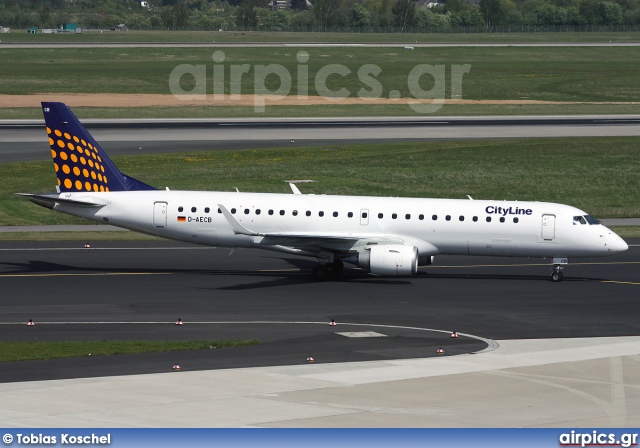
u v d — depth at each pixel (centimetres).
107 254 11244
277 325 7650
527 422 4828
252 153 18700
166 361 6206
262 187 15938
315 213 9938
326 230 9906
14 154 18012
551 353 6581
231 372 5881
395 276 9688
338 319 7931
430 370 5978
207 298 8812
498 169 17800
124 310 8231
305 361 6253
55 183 15962
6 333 7225
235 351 6588
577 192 16288
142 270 10281
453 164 18150
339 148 19450
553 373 5906
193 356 6388
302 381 5644
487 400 5231
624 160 18700
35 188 15588
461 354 6538
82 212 10075
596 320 7969
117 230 13075
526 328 7606
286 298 8862
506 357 6425
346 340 7050
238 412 4931
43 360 6200
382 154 18912
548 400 5247
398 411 4984
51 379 5638
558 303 8738
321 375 5816
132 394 5284
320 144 19875
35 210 14288
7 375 5741
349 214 9912
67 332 7288
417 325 7706
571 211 9806
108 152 18338
